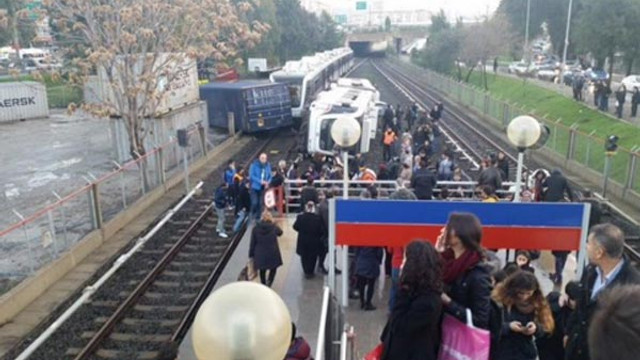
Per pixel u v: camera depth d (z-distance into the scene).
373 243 8.80
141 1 21.19
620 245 4.23
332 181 15.26
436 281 4.20
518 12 57.94
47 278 12.87
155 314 11.50
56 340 10.60
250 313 2.58
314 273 11.54
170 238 15.94
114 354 10.07
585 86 36.84
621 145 24.28
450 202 8.53
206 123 30.34
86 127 37.91
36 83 41.22
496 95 46.78
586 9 36.12
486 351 4.16
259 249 10.62
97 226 15.70
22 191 21.52
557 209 8.41
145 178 19.73
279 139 33.06
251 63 56.12
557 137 26.97
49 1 21.06
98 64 20.89
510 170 24.28
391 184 16.25
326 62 46.78
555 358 5.48
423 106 44.91
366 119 24.08
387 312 9.41
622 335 1.78
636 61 36.78
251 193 15.54
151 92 21.77
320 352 5.38
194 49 22.00
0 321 11.16
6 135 34.84
